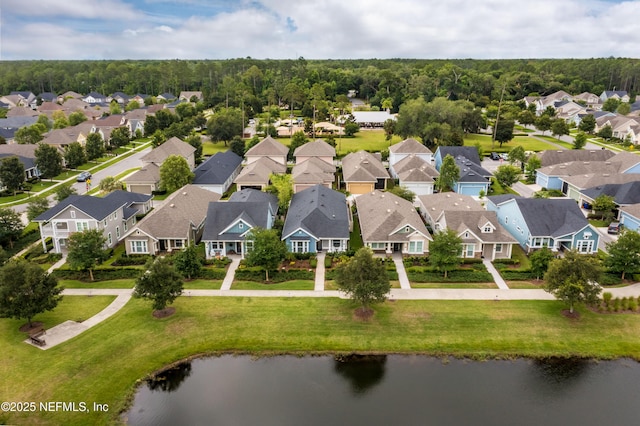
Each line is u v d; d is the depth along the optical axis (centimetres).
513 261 5322
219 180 8112
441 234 5003
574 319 4225
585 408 3291
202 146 11238
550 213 5772
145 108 17625
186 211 6012
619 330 4097
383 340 3978
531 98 19312
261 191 7156
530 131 14812
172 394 3416
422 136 11856
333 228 5656
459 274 4994
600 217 6800
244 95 17500
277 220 6562
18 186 8162
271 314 4312
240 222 5519
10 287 3850
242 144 10775
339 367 3703
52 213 5516
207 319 4234
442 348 3888
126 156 11444
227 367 3706
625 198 6700
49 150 8925
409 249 5547
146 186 8162
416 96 18062
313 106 15450
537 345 3919
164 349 3856
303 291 4709
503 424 3142
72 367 3584
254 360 3781
